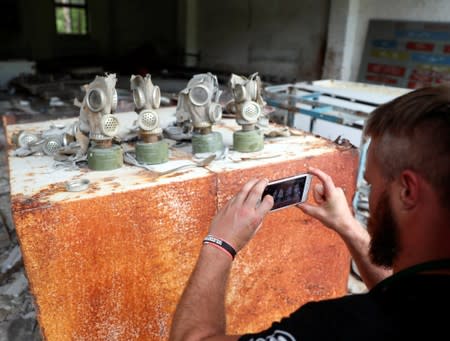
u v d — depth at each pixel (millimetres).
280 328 539
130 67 9703
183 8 10039
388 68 5527
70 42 10008
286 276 1416
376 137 606
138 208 1020
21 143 1378
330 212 1019
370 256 667
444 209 523
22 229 895
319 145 1408
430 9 5039
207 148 1273
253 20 8367
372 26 5656
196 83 1299
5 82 7453
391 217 593
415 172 537
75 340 1047
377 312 520
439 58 4973
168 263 1122
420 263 528
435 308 478
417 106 544
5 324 1623
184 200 1081
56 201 928
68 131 1345
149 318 1151
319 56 7113
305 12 7215
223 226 762
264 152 1319
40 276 947
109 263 1028
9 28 9109
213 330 643
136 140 1418
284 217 1312
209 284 699
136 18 10695
